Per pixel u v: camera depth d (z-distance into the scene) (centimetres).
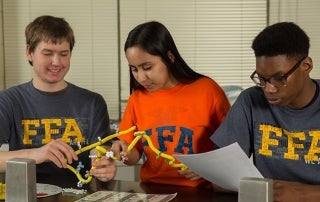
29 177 102
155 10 311
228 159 111
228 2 310
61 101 168
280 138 129
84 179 140
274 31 114
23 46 311
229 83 313
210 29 311
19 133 164
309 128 126
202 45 312
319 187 116
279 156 129
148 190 131
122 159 139
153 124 155
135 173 257
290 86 113
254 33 309
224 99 155
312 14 306
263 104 134
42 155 135
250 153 136
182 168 137
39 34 155
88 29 312
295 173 127
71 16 311
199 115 152
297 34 113
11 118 163
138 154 156
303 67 115
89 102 172
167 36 145
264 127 132
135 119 161
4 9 309
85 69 313
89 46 313
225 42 311
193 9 311
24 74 312
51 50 155
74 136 167
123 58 312
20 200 103
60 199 121
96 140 166
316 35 307
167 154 142
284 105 121
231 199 121
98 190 130
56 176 149
